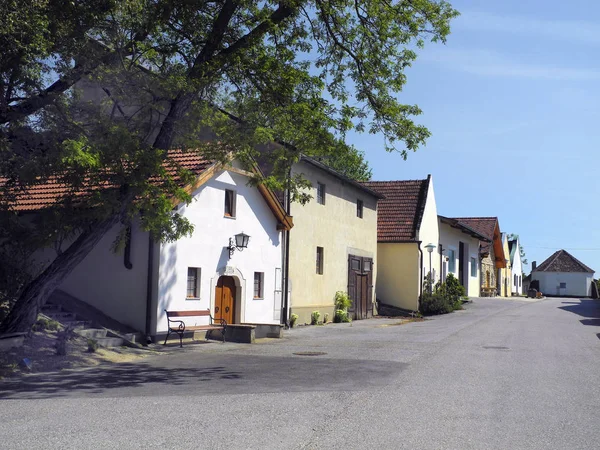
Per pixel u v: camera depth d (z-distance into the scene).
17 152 12.20
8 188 13.21
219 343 17.31
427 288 33.34
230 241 19.41
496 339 18.27
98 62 13.08
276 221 22.03
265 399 9.18
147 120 14.27
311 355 14.66
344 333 20.73
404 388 10.17
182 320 17.34
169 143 13.82
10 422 7.66
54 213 12.76
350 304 27.30
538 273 84.50
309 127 14.67
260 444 6.72
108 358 13.77
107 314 17.08
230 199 19.78
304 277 24.06
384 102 15.16
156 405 8.73
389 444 6.79
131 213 12.77
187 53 14.48
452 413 8.36
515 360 13.70
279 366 12.79
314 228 24.88
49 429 7.31
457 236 42.88
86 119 13.02
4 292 15.36
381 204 34.78
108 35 13.22
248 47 14.19
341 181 27.34
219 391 9.87
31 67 12.20
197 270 18.12
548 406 8.95
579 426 7.80
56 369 12.27
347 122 14.88
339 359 13.91
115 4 12.61
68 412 8.25
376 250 31.77
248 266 20.36
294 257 23.33
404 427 7.55
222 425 7.55
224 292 19.48
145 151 12.07
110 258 17.19
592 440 7.16
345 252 27.73
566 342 17.45
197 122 13.95
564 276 83.12
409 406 8.76
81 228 14.21
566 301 47.94
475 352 15.11
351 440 6.94
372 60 15.28
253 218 20.70
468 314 30.61
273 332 19.08
